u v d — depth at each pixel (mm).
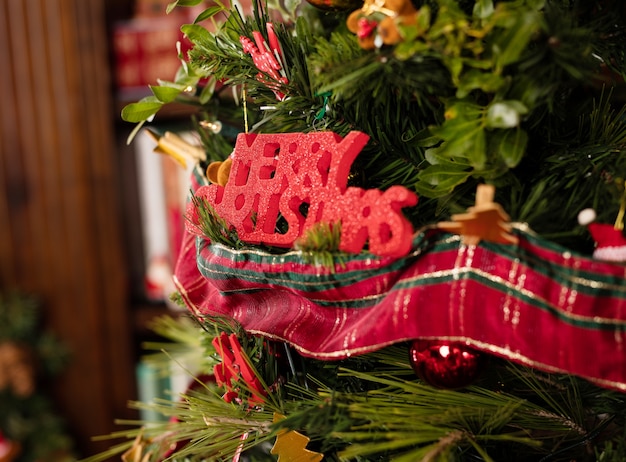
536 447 572
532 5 479
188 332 975
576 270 455
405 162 593
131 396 1345
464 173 519
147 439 721
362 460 586
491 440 557
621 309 450
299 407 583
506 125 469
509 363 584
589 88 606
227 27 628
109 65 1222
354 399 550
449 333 475
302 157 553
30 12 1236
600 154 542
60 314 1351
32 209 1321
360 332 502
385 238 496
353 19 499
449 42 464
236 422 608
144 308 1311
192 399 635
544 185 524
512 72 484
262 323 589
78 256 1315
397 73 490
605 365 453
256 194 577
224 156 718
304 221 547
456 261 477
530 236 462
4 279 1350
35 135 1289
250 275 567
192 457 687
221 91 723
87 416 1373
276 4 658
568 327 458
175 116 1104
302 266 529
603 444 571
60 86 1251
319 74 505
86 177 1280
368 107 589
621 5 589
